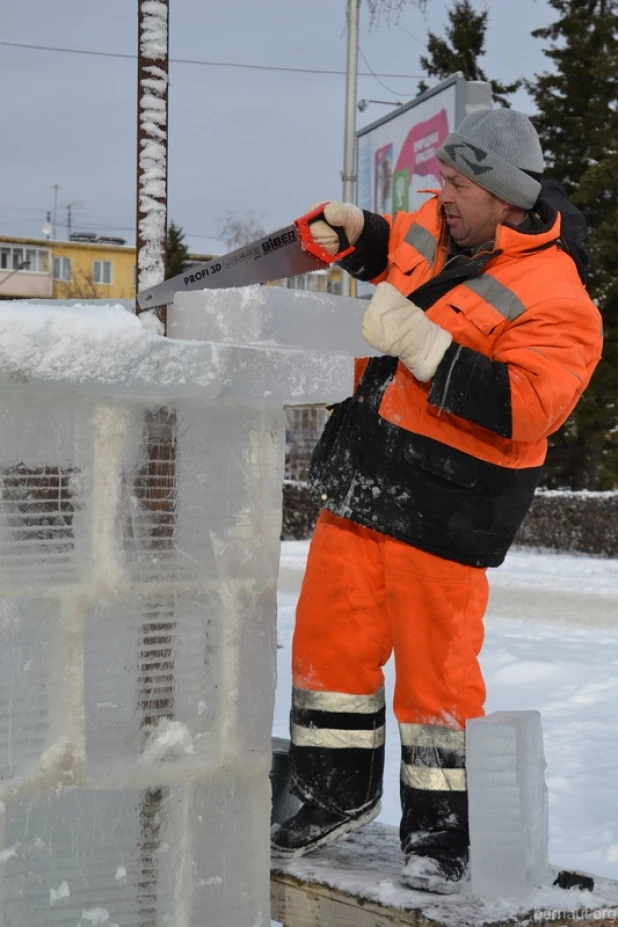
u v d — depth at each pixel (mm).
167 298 2119
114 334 1718
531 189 2346
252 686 2008
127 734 1872
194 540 1934
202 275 2189
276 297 1961
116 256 51062
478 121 2398
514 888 2123
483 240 2416
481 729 2148
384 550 2348
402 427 2299
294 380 1933
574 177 23141
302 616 2484
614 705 6273
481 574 2359
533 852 2188
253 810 2014
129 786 1874
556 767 5066
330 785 2428
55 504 1789
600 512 15836
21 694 1765
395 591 2324
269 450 2016
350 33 16844
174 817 1923
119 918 1863
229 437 1971
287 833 2420
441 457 2264
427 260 2482
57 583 1793
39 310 1680
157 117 2162
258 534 2008
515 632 8836
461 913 2037
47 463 1777
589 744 5453
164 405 1890
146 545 1882
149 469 1881
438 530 2270
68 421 1796
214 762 1962
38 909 1786
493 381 2131
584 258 2432
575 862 3879
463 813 2303
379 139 18734
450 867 2211
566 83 23062
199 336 2051
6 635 1748
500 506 2295
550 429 2203
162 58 2168
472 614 2334
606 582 11594
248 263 2266
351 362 2012
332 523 2455
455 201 2395
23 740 1771
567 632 8875
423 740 2320
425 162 17078
